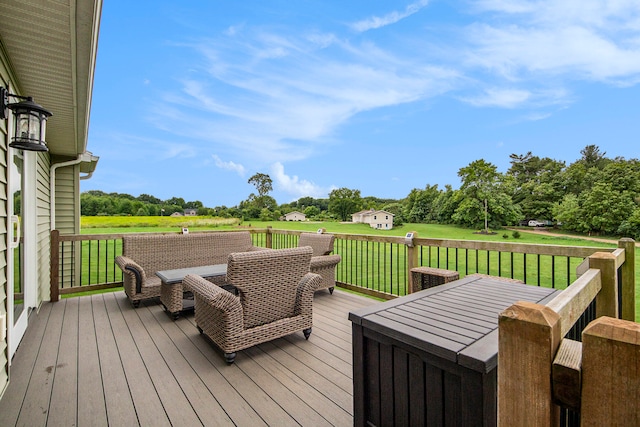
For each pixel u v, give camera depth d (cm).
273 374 240
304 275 311
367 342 152
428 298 184
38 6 190
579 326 158
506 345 74
